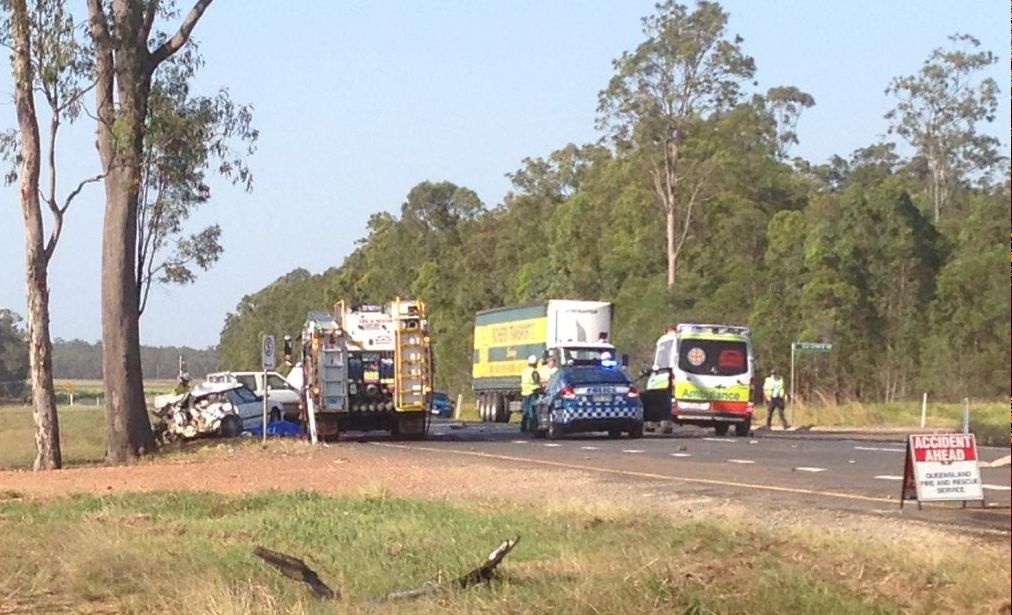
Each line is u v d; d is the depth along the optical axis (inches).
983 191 4244.6
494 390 3179.1
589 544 834.8
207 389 2356.1
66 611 725.3
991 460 1496.1
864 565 694.5
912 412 2856.8
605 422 2148.1
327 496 1175.0
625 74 4554.6
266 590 706.2
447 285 5590.6
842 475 1330.0
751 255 4552.2
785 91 5935.0
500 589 690.8
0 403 6786.4
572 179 6112.2
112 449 1923.0
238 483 1391.5
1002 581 635.5
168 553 851.4
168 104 1936.5
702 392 2321.6
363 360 2237.9
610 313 2839.6
